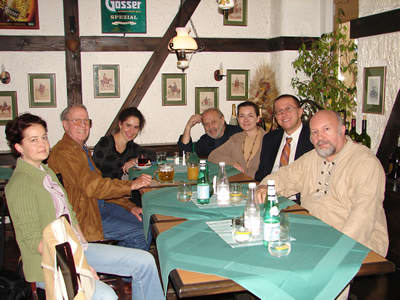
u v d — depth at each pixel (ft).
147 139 15.11
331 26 14.16
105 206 9.58
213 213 6.23
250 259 4.50
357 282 7.53
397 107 9.48
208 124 12.43
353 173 6.58
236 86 15.53
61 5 13.78
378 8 10.45
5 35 13.48
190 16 14.79
